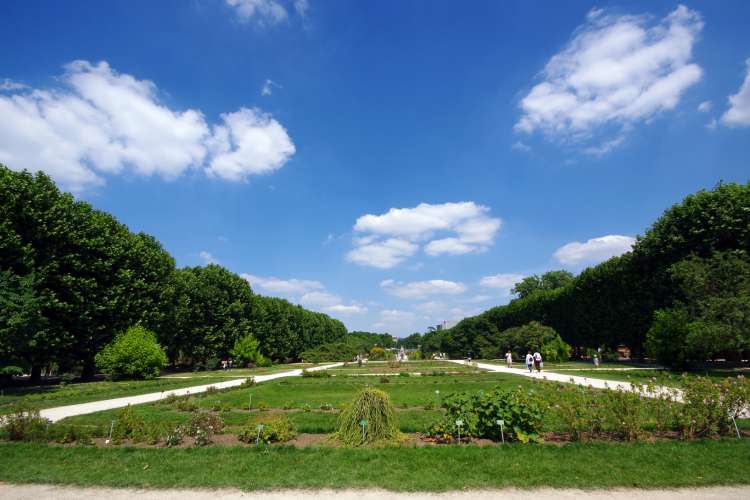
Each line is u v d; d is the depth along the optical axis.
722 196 31.06
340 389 23.12
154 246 48.62
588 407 10.18
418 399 17.50
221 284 57.91
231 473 7.95
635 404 10.04
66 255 30.62
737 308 22.45
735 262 24.61
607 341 45.16
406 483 7.33
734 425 10.19
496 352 69.38
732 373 25.84
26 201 28.36
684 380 10.73
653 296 36.34
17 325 23.05
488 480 7.41
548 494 6.92
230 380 31.28
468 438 10.09
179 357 57.12
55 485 7.67
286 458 8.70
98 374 40.19
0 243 25.88
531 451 8.80
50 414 15.05
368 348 102.69
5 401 18.64
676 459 8.20
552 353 46.19
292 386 24.91
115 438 10.44
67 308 29.56
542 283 93.06
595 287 46.25
